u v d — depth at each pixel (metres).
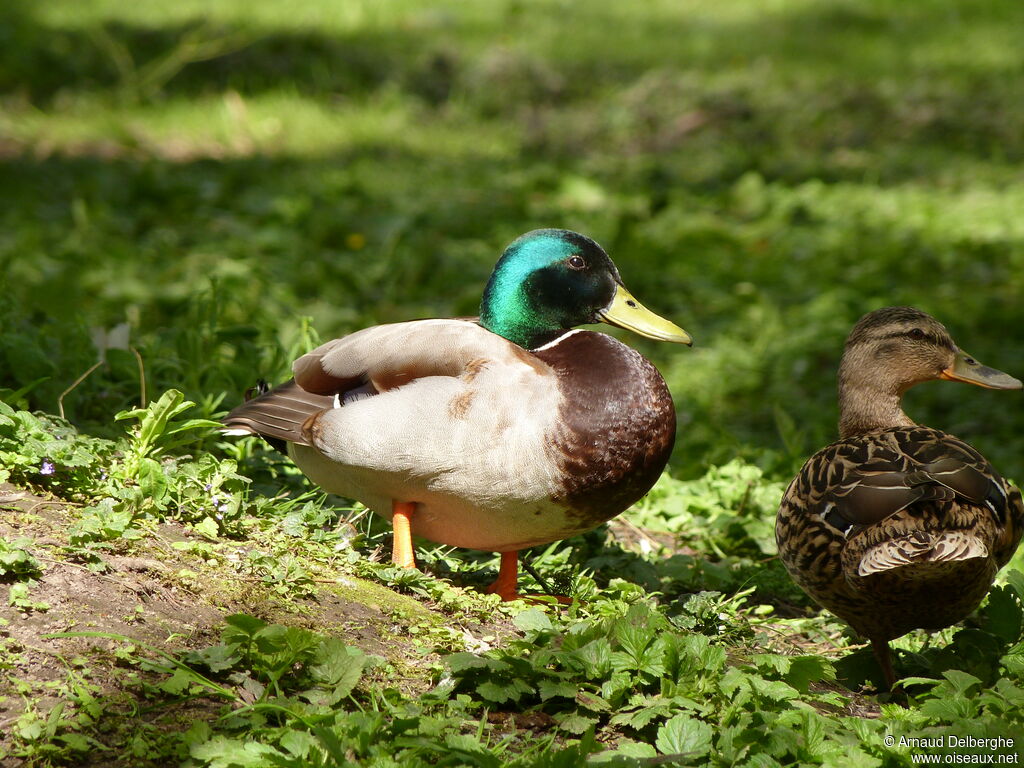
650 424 8.10
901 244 22.66
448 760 5.86
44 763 5.73
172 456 9.11
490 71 35.16
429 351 8.16
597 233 22.77
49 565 6.99
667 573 9.82
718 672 6.95
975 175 29.14
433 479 8.03
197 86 32.34
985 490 7.40
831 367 17.80
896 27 46.12
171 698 6.32
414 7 44.19
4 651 6.27
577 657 6.84
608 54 39.84
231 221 21.48
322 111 31.30
